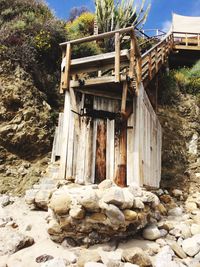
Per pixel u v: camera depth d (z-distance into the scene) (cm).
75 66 659
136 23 1775
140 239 478
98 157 622
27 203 627
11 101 906
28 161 882
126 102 653
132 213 447
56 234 452
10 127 874
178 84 1391
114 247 437
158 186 864
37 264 388
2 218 529
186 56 1788
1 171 827
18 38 1052
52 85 1080
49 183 764
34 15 1265
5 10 1247
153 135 815
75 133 629
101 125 645
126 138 633
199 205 775
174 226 543
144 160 655
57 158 884
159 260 405
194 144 1166
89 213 444
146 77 867
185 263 423
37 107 945
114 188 450
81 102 648
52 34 1152
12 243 426
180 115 1259
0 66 948
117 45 601
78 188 482
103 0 1603
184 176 1046
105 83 609
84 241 442
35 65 1039
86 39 640
